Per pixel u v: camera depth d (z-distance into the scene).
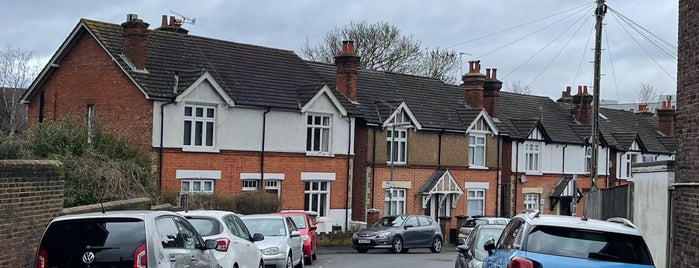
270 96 34.84
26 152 23.67
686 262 14.32
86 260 10.45
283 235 21.02
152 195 26.98
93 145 26.48
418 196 40.84
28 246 13.78
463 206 43.16
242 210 30.80
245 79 35.12
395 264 26.14
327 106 36.69
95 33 32.41
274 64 37.91
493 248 12.65
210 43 36.59
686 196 14.40
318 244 34.91
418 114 41.62
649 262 10.59
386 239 32.22
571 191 48.62
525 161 47.03
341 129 37.34
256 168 33.94
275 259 19.94
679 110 14.86
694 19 14.25
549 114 51.50
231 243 15.23
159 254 10.69
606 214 24.08
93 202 23.16
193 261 12.16
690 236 14.14
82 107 33.31
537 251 10.59
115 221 10.66
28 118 35.78
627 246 10.69
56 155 24.00
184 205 28.28
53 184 14.76
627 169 53.84
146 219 10.73
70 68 33.91
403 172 40.19
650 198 18.45
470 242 16.75
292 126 35.38
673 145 57.47
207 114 32.47
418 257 30.25
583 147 50.88
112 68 32.09
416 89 44.56
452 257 30.84
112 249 10.45
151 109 30.69
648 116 62.53
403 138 40.38
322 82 36.91
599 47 29.59
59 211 15.00
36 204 14.09
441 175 41.28
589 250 10.55
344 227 37.44
